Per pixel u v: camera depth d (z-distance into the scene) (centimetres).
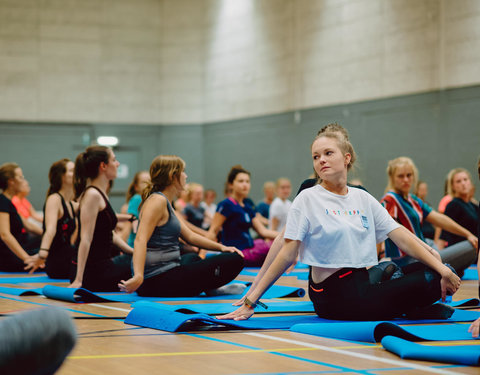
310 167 1406
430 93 1181
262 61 1512
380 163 1266
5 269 739
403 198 559
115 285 505
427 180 1190
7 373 87
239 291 484
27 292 474
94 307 392
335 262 307
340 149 313
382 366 206
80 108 1627
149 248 457
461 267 584
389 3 1245
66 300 425
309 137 1408
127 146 1655
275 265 308
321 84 1380
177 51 1666
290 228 308
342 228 307
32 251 765
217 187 1627
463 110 1132
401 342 231
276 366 205
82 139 1627
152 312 308
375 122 1276
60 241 634
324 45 1372
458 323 305
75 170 516
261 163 1517
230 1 1581
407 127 1220
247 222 807
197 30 1656
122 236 834
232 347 243
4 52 1580
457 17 1137
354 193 318
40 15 1602
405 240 312
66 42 1619
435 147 1175
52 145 1606
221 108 1612
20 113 1588
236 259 466
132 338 266
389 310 305
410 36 1212
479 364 206
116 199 1645
